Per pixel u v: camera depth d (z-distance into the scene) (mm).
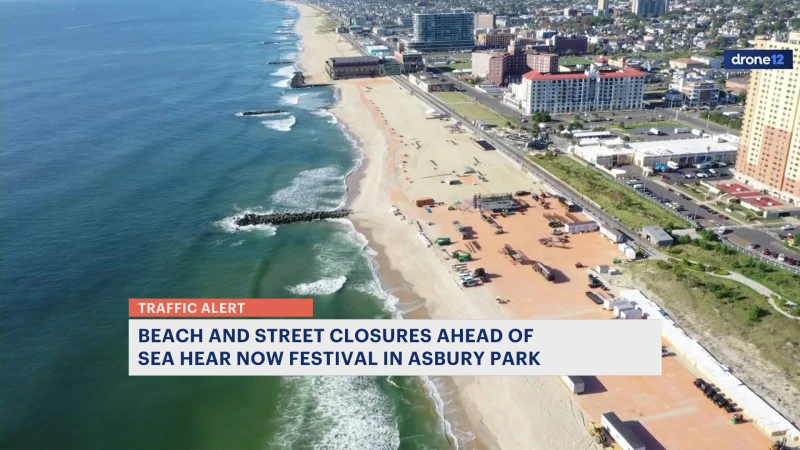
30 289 142500
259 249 167750
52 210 187000
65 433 101000
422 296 143125
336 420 105438
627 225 175875
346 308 138375
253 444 100125
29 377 113250
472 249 164500
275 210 194625
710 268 147250
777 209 183000
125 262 157625
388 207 195125
